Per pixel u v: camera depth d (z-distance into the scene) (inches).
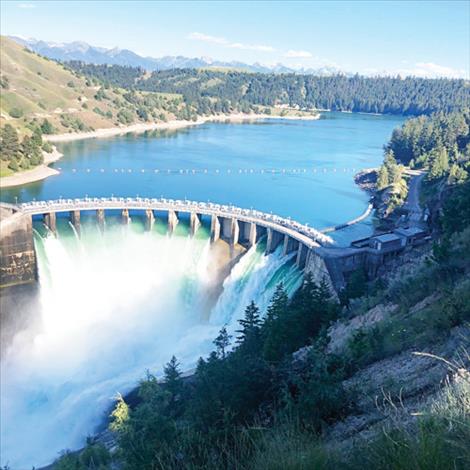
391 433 496.1
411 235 3663.9
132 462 874.8
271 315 2292.1
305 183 7436.0
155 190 6545.3
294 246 4008.4
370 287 2923.2
